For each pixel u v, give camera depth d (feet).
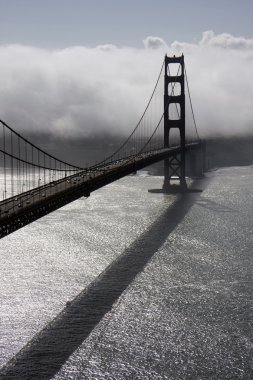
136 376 126.00
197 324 149.89
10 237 251.19
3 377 123.75
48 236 253.65
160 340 141.79
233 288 176.55
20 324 149.38
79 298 168.14
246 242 238.27
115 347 137.49
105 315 155.12
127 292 173.37
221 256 214.90
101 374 126.52
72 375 125.49
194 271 195.21
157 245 233.96
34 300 166.61
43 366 128.57
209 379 124.88
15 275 191.42
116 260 210.38
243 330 146.30
